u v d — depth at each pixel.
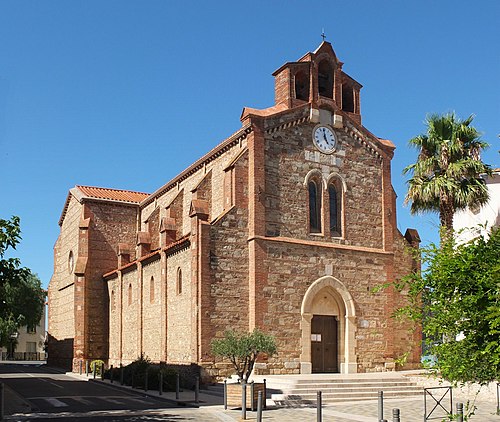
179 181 47.22
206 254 33.94
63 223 60.91
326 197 38.19
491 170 37.28
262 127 36.41
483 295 10.33
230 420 21.88
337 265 37.56
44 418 22.23
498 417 22.53
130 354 45.03
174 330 37.19
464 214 40.88
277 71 39.00
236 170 35.69
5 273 24.11
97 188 57.47
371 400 29.50
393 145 41.38
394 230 40.66
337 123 39.22
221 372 33.38
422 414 24.02
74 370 49.34
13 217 24.36
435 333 11.14
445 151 35.91
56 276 61.50
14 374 48.88
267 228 35.69
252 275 34.69
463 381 11.21
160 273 40.19
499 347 9.89
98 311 51.50
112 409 25.28
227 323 33.97
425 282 11.38
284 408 26.33
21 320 73.56
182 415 23.19
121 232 54.25
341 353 37.00
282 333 34.91
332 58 39.84
